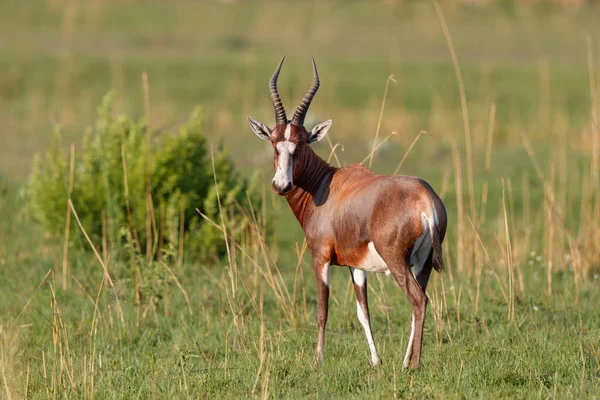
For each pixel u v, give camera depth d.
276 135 16.56
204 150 27.61
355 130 54.97
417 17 114.00
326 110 61.22
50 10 108.06
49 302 21.56
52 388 15.33
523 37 103.88
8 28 98.56
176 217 25.27
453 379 15.11
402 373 15.19
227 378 15.72
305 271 24.81
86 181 27.17
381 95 69.06
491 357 16.80
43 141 49.25
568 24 111.56
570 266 25.52
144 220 26.20
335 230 16.12
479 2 120.50
